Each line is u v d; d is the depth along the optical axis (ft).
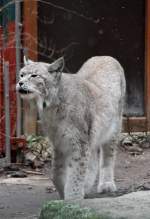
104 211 25.91
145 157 49.49
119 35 55.72
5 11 49.78
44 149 47.52
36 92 33.32
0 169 44.37
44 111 34.04
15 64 45.93
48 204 27.09
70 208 26.23
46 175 43.80
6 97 44.34
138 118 55.21
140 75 56.03
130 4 55.72
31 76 33.35
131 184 41.19
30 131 50.08
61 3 54.34
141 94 56.18
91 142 35.60
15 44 47.39
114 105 38.73
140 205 26.91
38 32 53.62
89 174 38.01
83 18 55.01
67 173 34.83
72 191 34.40
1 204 36.24
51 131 34.76
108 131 38.42
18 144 45.62
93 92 36.37
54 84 33.81
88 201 27.45
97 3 55.21
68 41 54.75
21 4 52.08
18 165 45.62
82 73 39.09
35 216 33.19
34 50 52.65
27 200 37.11
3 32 48.52
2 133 45.24
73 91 34.63
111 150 39.65
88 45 55.31
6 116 44.57
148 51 55.36
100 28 55.42
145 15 55.42
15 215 33.81
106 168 39.70
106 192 39.04
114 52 55.77
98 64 39.91
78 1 54.80
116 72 39.99
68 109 34.17
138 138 53.62
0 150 45.42
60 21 54.39
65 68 54.80
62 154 35.24
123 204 27.07
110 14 55.52
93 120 35.70
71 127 34.22
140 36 55.88
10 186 40.60
